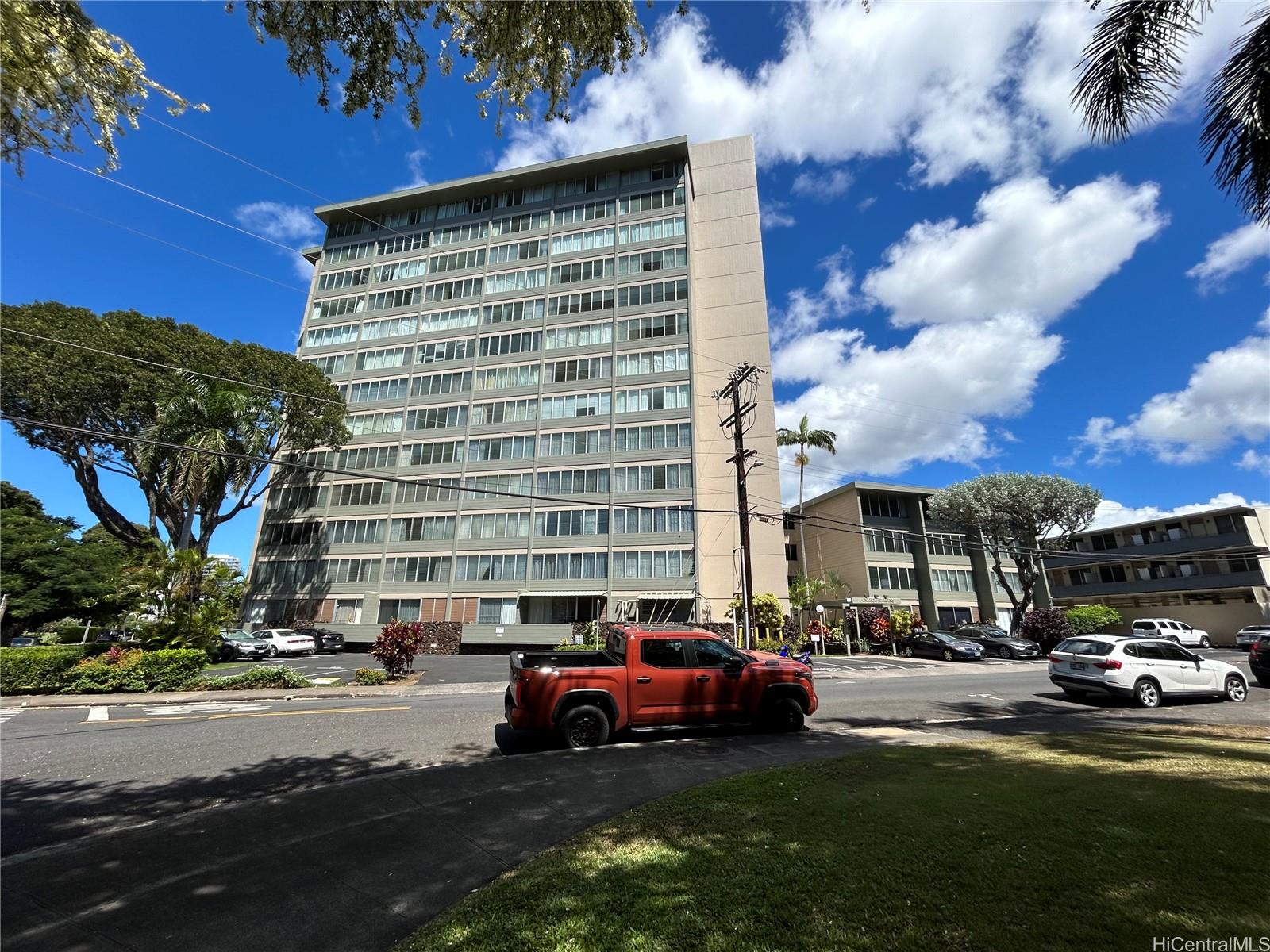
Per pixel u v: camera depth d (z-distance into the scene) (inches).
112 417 1245.1
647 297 1690.5
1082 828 175.6
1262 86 218.2
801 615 1505.9
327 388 1612.9
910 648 1194.6
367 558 1663.4
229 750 355.6
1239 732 355.3
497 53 229.0
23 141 185.5
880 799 212.8
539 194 1920.5
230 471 1283.2
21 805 257.4
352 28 214.7
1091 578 1803.6
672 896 141.9
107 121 191.0
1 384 1114.7
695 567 1430.9
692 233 1779.0
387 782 260.7
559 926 130.6
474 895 152.0
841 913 129.9
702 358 1657.2
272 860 181.9
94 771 311.3
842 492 1787.6
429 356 1829.5
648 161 1825.8
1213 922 122.1
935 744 328.8
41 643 1176.8
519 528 1572.3
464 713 481.4
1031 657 1096.2
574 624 1339.8
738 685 370.0
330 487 1770.4
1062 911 127.8
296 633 1306.6
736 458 888.9
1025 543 1469.0
